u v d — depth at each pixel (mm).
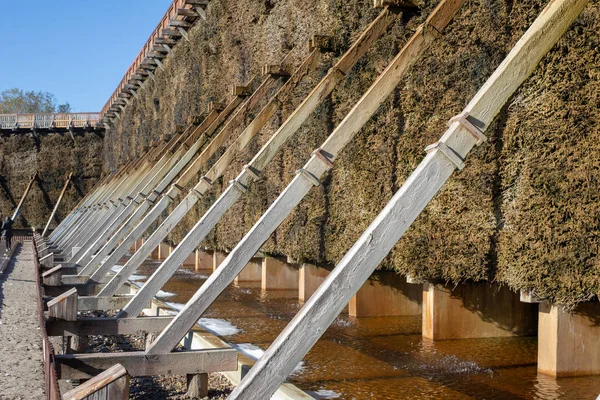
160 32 32812
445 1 9430
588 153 7586
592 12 7668
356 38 12938
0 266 26547
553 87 7914
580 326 8172
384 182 11211
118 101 43969
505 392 7547
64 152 52656
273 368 4988
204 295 7758
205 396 8031
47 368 6320
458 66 9648
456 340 10594
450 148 5391
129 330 9484
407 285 13359
